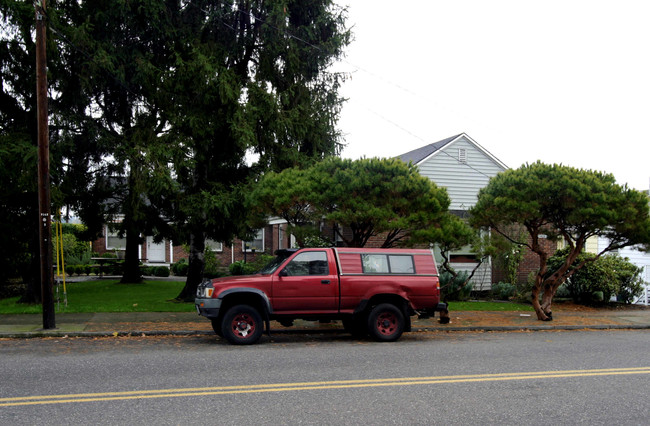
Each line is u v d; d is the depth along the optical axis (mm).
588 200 13867
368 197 12789
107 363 8672
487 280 22125
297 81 17312
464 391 7070
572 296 20188
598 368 8727
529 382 7629
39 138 12250
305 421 5723
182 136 15617
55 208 15289
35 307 15758
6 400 6363
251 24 17156
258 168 17000
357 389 7078
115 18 15453
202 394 6723
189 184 16750
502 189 14531
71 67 15523
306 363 8836
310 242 19469
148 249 34750
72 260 31422
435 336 12719
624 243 15516
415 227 13062
